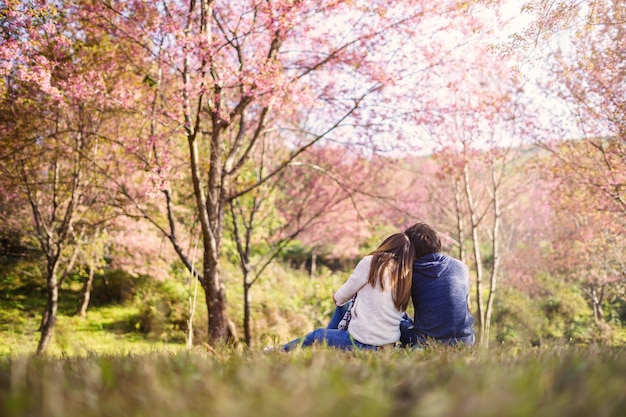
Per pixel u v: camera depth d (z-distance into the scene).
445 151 12.01
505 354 2.22
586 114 10.49
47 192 12.41
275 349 2.18
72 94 7.82
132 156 9.75
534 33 6.01
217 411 1.01
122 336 15.15
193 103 9.23
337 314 4.15
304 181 13.70
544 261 19.70
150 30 8.00
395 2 8.57
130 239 16.20
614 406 1.07
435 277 3.76
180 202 13.72
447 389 1.26
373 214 13.13
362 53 8.98
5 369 1.87
